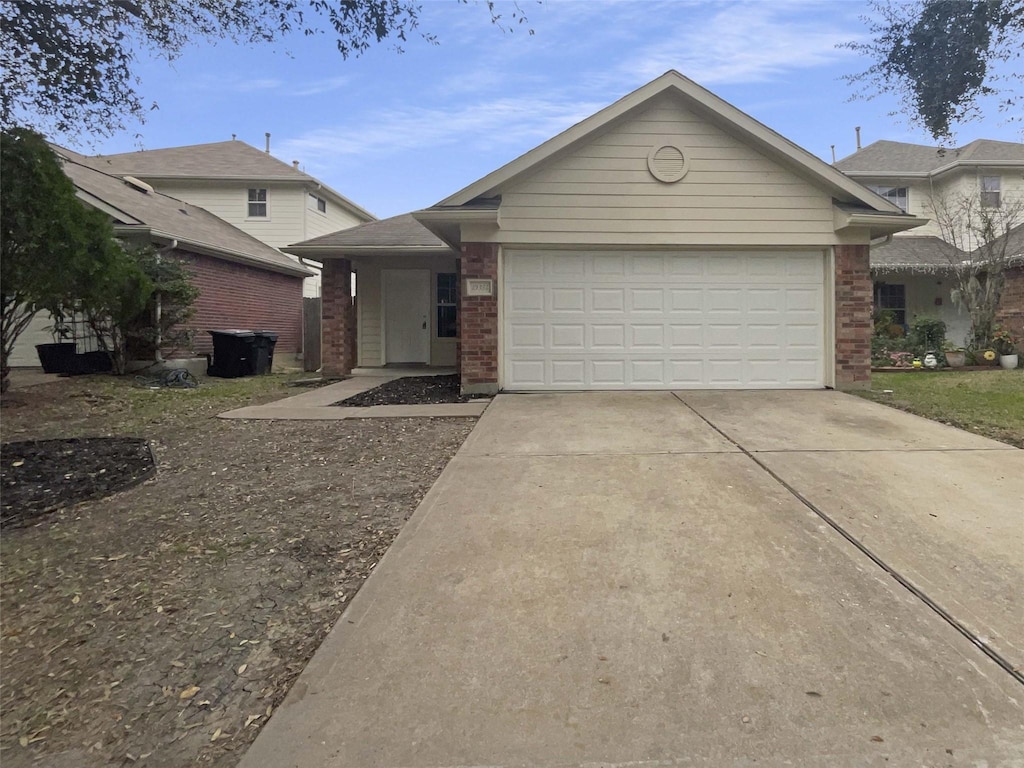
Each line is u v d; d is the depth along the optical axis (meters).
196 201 20.62
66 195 8.11
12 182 7.57
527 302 9.08
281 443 6.27
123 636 2.78
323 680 2.38
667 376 9.11
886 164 18.06
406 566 3.33
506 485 4.64
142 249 11.59
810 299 9.09
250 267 16.08
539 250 9.05
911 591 2.97
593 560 3.37
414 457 5.57
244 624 2.85
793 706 2.18
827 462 5.11
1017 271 14.41
